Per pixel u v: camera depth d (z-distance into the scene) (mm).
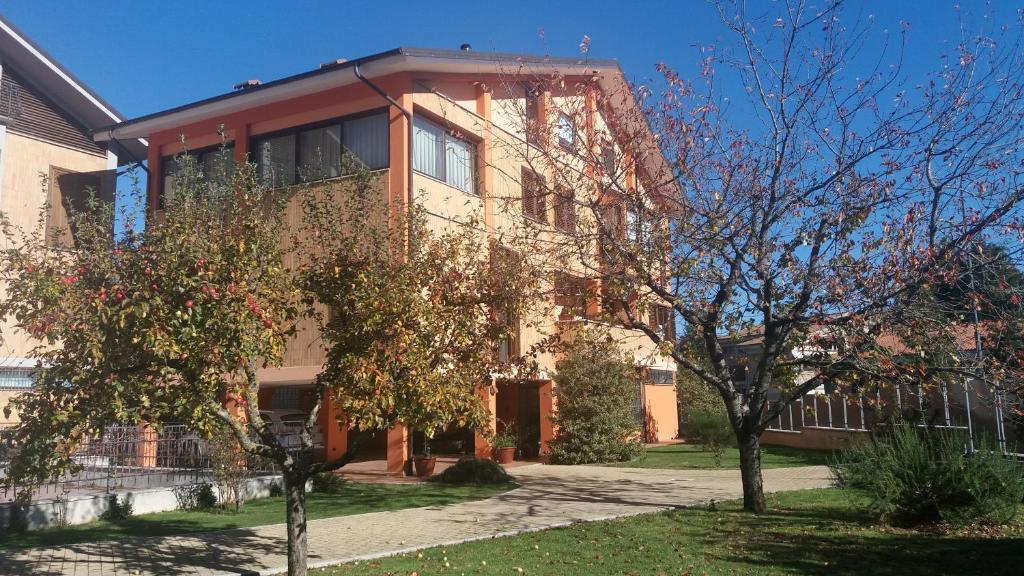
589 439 19812
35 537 10023
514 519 11227
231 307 6430
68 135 18703
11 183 17031
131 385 6137
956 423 13297
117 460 12945
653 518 11117
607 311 11734
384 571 7969
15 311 6125
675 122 11867
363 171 9523
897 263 10070
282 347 7473
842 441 17297
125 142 20359
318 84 17594
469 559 8523
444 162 18281
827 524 10328
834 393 11492
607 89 15953
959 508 9938
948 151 10234
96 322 5910
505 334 8367
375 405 6852
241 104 18484
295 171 17812
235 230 7340
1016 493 9875
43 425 6070
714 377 11773
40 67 17672
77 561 8578
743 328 11477
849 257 10352
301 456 7758
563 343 11789
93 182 18516
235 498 12367
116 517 11516
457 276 8281
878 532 9789
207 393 6352
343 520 11281
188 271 6449
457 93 18734
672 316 13055
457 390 7453
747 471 11586
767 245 10906
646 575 7738
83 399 6086
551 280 12086
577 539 9633
